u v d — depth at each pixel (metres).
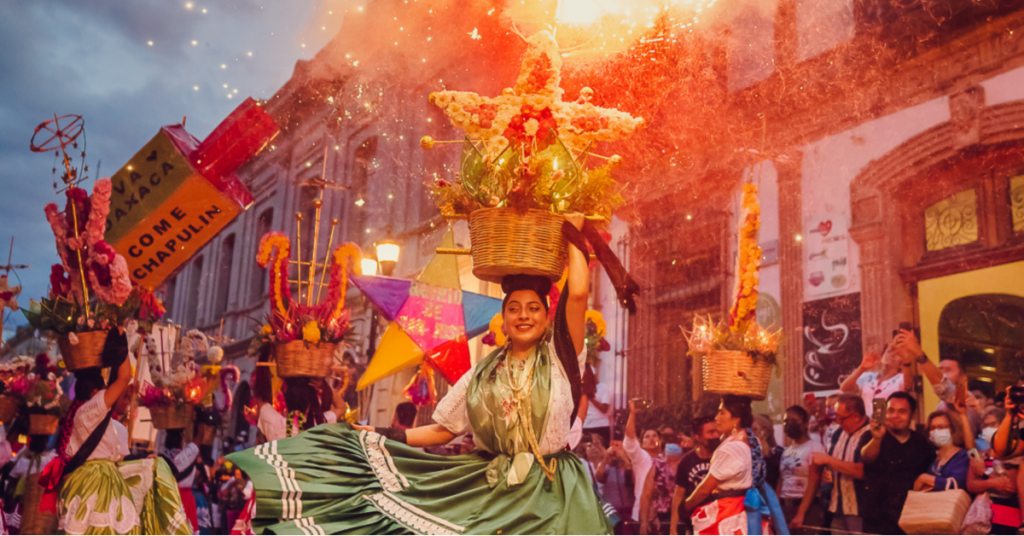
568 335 2.61
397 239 14.73
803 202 7.87
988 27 6.51
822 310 7.52
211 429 7.57
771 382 7.77
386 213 15.20
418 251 14.12
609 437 9.27
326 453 2.60
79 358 4.41
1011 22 6.35
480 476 2.54
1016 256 6.22
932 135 6.87
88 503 4.22
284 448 2.58
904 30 7.13
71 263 4.52
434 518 2.42
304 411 4.85
